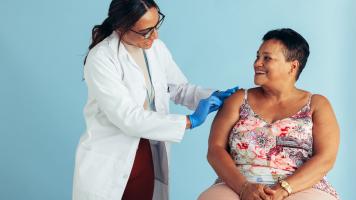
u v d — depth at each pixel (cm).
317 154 229
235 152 237
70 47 336
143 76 252
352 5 330
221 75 336
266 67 232
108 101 241
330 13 331
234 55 335
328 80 334
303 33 333
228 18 334
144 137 244
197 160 340
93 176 245
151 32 235
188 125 244
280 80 234
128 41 241
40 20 334
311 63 334
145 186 264
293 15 332
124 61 248
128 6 231
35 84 337
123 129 243
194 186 341
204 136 339
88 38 335
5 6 332
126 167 247
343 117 334
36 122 338
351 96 333
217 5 334
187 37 336
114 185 246
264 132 233
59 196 342
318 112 235
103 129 250
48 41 335
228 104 244
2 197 339
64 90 338
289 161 229
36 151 339
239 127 237
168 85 278
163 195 273
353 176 336
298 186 221
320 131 233
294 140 230
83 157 248
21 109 337
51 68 336
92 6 334
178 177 341
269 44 233
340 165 336
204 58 336
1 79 335
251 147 232
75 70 337
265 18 333
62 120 339
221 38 335
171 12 335
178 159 340
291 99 238
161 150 267
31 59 335
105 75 241
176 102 281
